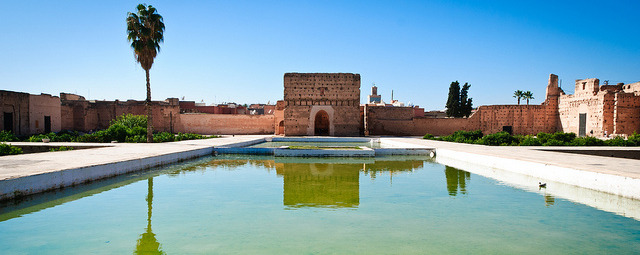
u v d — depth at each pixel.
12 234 5.74
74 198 8.14
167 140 24.20
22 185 7.90
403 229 6.08
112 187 9.44
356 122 37.97
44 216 6.71
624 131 30.86
